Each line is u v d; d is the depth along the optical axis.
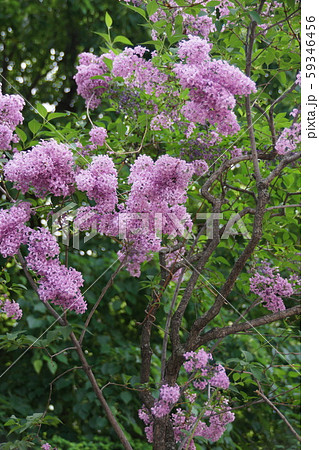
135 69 2.12
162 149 2.52
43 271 1.77
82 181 1.74
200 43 1.80
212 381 1.92
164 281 2.20
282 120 2.34
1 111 1.93
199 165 2.17
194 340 1.98
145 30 4.75
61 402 4.44
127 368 4.11
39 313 4.14
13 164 1.77
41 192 1.86
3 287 2.27
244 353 1.99
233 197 2.60
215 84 1.71
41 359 3.97
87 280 4.14
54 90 5.39
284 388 2.42
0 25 5.14
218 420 2.07
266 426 3.86
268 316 1.99
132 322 4.75
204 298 2.75
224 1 2.21
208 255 2.07
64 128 2.20
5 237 1.79
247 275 2.35
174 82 2.12
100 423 4.01
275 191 2.62
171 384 2.00
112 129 2.61
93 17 5.03
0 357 4.49
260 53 2.20
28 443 2.03
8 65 5.37
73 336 1.94
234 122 1.76
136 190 1.77
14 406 4.04
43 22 5.14
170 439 2.01
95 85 2.30
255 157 2.01
